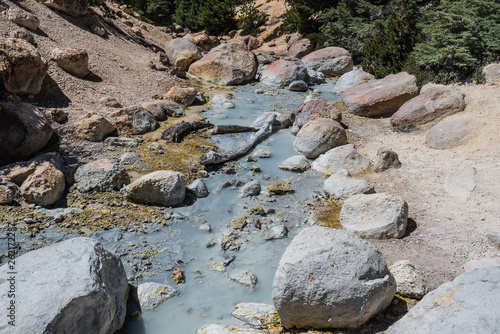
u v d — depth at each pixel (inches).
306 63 840.9
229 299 246.5
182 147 449.1
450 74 550.3
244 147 454.0
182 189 346.3
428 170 390.9
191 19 1480.1
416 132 478.9
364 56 866.8
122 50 721.0
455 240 286.0
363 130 513.7
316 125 451.5
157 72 684.1
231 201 355.9
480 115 442.3
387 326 214.8
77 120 450.9
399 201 301.0
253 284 257.9
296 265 208.8
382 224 295.0
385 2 972.6
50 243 277.0
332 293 203.3
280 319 217.0
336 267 207.5
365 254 214.2
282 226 315.9
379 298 209.9
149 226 310.8
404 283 237.3
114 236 293.1
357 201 313.1
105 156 408.8
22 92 444.5
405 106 496.4
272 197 363.3
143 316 231.0
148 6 1378.0
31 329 166.1
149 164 402.0
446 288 195.6
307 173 410.9
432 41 586.9
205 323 227.3
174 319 229.8
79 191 343.0
